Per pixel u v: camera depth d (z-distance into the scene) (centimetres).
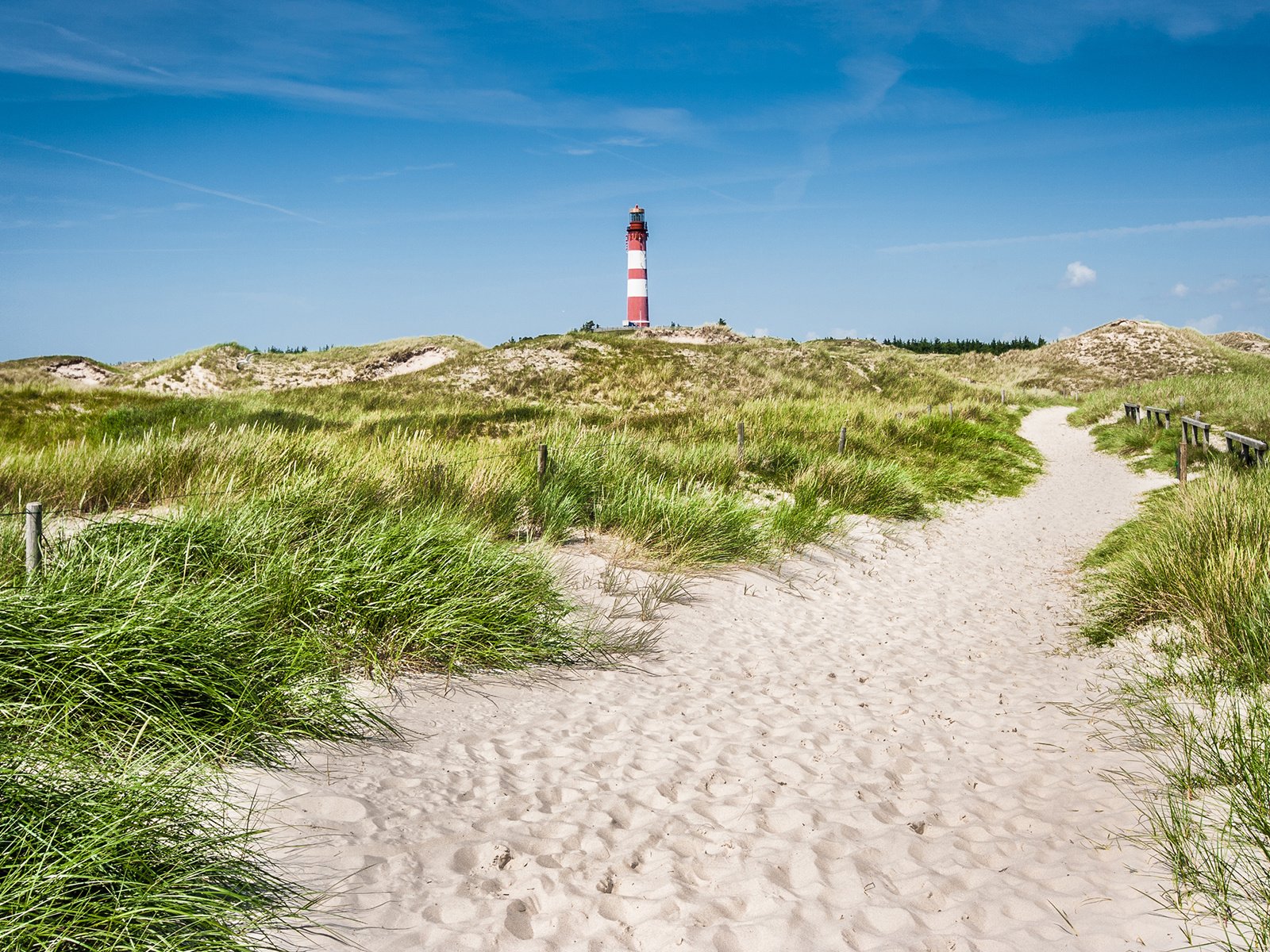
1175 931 298
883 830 400
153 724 390
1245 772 385
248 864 316
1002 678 661
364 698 494
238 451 945
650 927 313
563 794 423
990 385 4466
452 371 3500
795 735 526
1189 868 332
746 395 3084
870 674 667
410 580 602
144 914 272
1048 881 350
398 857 345
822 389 3297
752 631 765
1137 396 2991
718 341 4778
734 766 474
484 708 520
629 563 888
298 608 554
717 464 1304
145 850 301
